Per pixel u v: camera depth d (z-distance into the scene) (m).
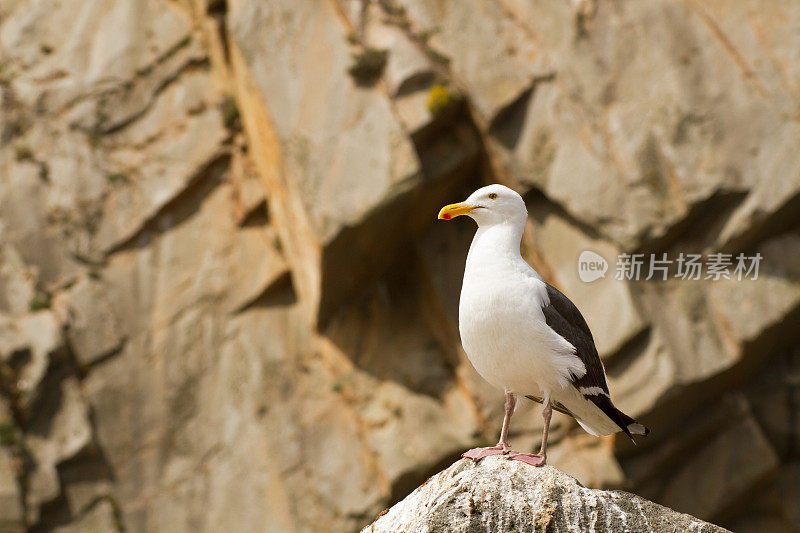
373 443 19.03
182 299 21.38
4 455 19.33
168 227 22.11
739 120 17.73
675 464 18.52
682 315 17.52
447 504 5.75
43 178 22.11
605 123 18.16
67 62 23.06
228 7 21.67
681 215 17.52
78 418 20.06
